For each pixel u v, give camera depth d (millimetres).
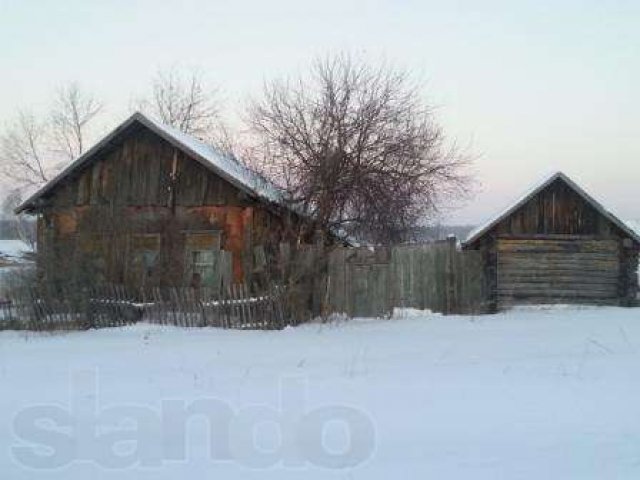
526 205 20047
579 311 18016
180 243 18047
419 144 21297
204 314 14508
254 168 18938
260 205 17672
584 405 6711
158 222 18188
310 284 15469
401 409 6664
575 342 11188
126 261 16656
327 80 20000
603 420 6188
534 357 9625
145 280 16641
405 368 8820
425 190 19375
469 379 8023
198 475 5062
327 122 18250
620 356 9594
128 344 11828
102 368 9305
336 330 13391
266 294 14391
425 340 11602
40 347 11766
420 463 5172
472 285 17703
